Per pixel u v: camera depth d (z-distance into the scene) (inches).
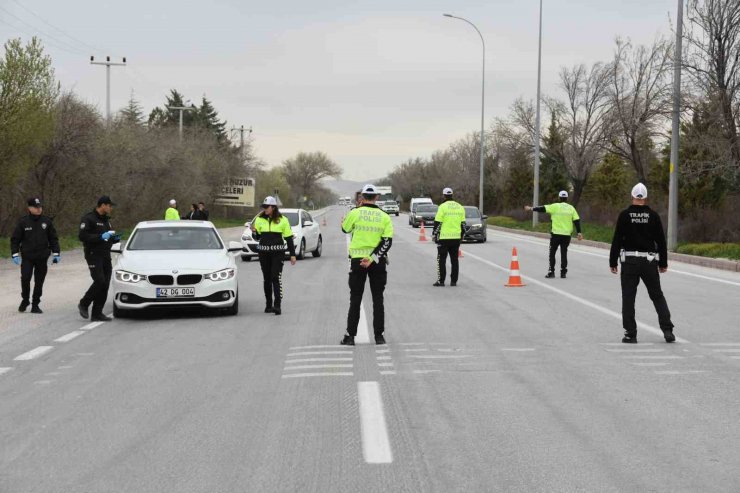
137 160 1651.1
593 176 2389.3
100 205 517.3
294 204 6727.4
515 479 206.8
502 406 283.4
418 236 1723.7
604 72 1961.1
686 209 1349.7
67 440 246.2
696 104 1131.9
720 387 313.3
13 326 491.2
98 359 381.7
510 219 2469.2
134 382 328.8
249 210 3467.0
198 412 278.2
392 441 241.1
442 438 244.2
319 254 1146.0
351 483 204.7
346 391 307.4
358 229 415.5
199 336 449.1
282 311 554.6
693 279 775.7
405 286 714.2
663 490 198.7
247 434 250.2
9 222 1263.5
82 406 288.8
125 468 218.5
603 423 261.0
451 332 454.0
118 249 576.1
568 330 460.4
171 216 1087.6
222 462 222.8
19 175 1130.0
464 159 3865.7
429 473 212.1
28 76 1066.7
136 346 417.4
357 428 255.8
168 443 241.6
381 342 418.3
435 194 4675.2
